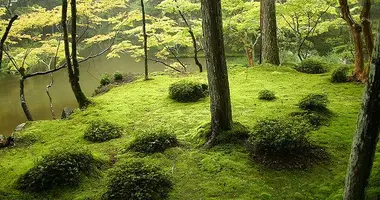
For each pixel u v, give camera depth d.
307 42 16.70
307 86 9.14
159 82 10.57
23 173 5.01
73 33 7.91
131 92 9.62
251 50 14.52
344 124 6.21
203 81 10.04
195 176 4.80
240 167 4.90
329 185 4.36
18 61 10.38
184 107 7.95
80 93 8.48
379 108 2.78
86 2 9.79
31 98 14.70
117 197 4.28
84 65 21.31
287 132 5.02
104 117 7.61
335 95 8.16
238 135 5.70
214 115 5.77
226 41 18.59
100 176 5.00
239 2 12.66
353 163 3.08
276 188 4.38
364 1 7.73
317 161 4.93
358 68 9.17
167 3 11.48
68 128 7.08
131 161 4.89
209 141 5.73
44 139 6.55
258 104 7.70
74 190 4.62
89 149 5.88
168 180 4.59
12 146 6.27
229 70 11.60
